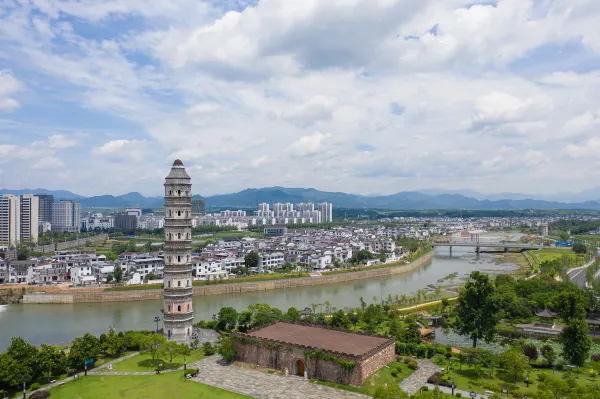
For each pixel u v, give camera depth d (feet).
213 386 384.68
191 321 540.52
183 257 533.14
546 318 629.92
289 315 581.94
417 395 317.01
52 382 393.50
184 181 534.37
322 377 398.62
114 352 465.88
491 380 400.67
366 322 603.26
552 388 336.08
